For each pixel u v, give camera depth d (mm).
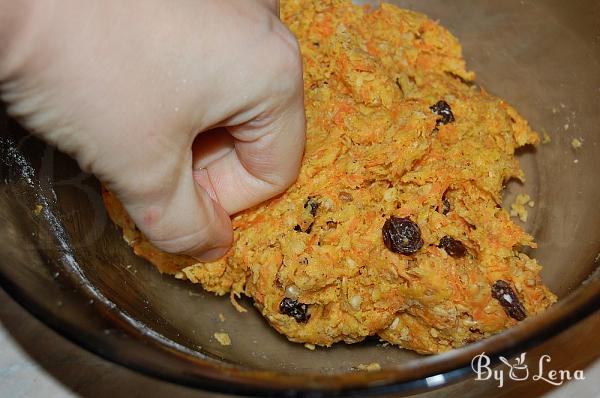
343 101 298
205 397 271
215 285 292
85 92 206
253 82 224
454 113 307
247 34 222
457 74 340
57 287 236
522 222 312
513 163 309
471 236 277
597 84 312
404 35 330
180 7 213
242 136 246
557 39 327
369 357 283
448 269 269
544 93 332
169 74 213
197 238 248
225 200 266
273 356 285
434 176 283
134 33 207
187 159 230
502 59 347
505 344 209
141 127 214
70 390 272
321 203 281
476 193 288
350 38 311
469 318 269
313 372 279
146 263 301
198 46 215
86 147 215
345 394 202
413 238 269
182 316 292
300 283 271
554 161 320
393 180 285
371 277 274
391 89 300
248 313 297
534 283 275
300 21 322
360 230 277
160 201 230
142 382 274
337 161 287
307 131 295
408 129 286
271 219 280
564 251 292
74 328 217
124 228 299
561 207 307
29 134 278
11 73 201
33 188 274
